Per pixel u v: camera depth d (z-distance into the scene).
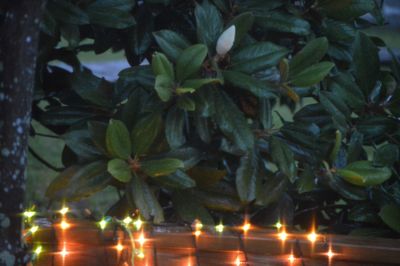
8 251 2.36
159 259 2.55
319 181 3.02
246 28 2.75
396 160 3.07
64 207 2.66
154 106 2.70
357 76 3.00
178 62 2.59
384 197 2.94
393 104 3.00
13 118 2.30
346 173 2.80
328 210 3.34
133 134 2.65
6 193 2.33
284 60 2.62
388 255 2.50
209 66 2.70
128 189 2.65
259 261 2.55
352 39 3.10
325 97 2.92
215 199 2.89
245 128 2.67
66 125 3.22
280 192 2.85
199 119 2.74
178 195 2.86
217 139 3.02
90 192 2.65
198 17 2.73
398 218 2.79
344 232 3.16
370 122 2.98
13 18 2.24
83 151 2.72
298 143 2.88
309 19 3.06
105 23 2.85
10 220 2.35
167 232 2.56
